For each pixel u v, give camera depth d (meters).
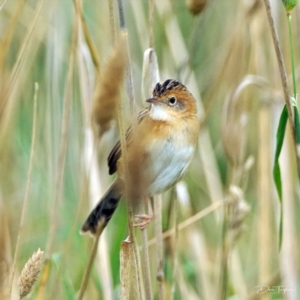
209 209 10.38
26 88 11.63
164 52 11.56
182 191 10.90
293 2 7.16
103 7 11.98
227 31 12.38
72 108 11.25
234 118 10.19
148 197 9.37
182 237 11.39
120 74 6.20
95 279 9.95
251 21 10.82
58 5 11.14
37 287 9.82
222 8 12.90
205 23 12.79
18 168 11.27
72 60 8.85
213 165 11.31
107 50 11.46
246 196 12.33
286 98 7.30
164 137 9.36
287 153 10.72
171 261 10.27
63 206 11.01
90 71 10.08
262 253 10.60
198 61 12.65
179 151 9.51
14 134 11.06
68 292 8.59
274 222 11.59
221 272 9.80
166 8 11.51
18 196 11.19
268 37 11.43
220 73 10.78
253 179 12.28
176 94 9.52
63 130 8.82
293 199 11.12
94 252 6.61
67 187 11.15
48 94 11.03
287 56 11.13
